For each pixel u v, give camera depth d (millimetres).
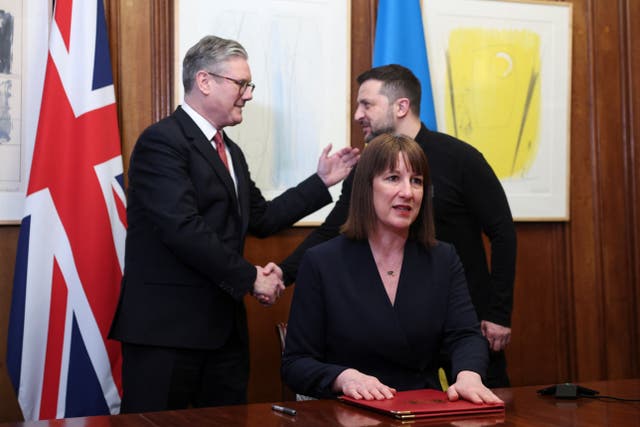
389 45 3746
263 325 3760
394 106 3219
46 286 3227
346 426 1561
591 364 4223
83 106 3346
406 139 2170
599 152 4246
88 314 3252
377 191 2129
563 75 4148
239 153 3195
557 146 4141
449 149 3117
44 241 3229
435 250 2219
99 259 3281
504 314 3055
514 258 3082
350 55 3814
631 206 4273
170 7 3609
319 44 3770
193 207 2779
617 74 4270
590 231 4242
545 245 4191
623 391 2025
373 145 2162
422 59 3781
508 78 4051
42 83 3438
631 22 4266
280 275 2924
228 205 2945
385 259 2170
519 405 1820
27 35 3428
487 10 4020
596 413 1717
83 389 3234
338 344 2100
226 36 3639
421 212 2205
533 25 4094
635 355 4270
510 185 4066
